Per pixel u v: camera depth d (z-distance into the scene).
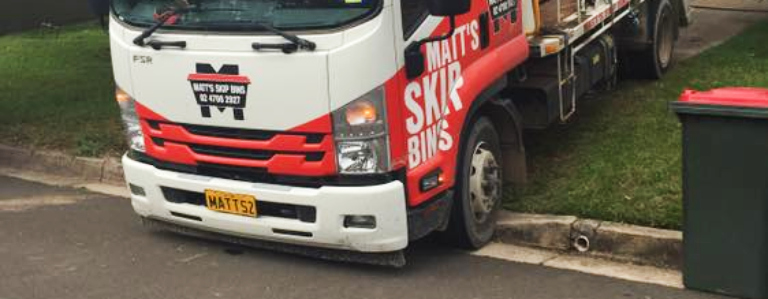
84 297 5.04
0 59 12.59
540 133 7.48
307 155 4.84
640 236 5.25
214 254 5.65
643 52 8.85
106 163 7.67
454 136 5.18
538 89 6.21
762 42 10.36
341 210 4.82
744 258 4.59
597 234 5.41
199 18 4.93
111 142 8.22
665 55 9.27
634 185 6.05
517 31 5.88
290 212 5.02
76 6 17.17
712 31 11.61
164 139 5.32
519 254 5.53
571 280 5.06
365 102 4.64
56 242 6.00
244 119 4.91
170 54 5.05
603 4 7.57
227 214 5.20
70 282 5.27
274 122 4.83
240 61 4.80
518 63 5.91
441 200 5.18
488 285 5.03
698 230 4.70
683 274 4.85
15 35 15.38
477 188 5.52
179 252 5.71
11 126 8.98
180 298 5.00
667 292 4.83
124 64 5.32
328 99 4.66
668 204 5.65
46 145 8.32
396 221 4.84
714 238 4.65
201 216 5.32
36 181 7.78
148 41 5.08
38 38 14.68
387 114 4.69
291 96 4.73
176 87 5.10
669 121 7.49
